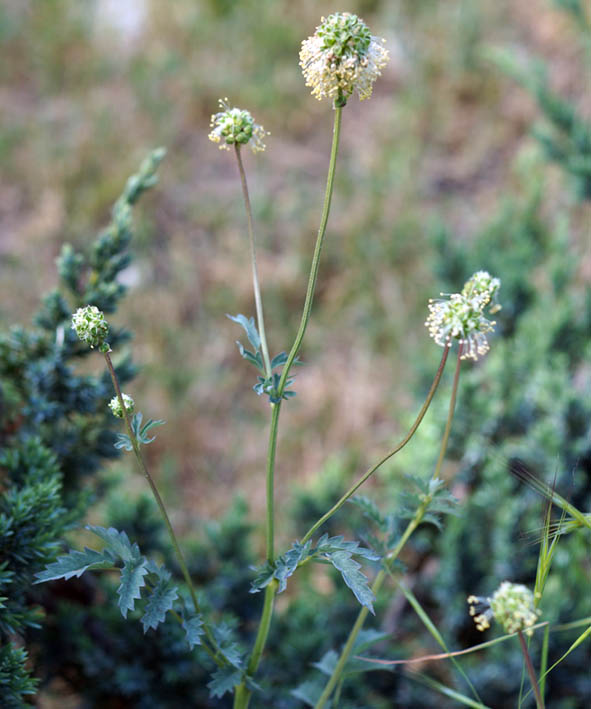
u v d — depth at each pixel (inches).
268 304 33.8
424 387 25.8
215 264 35.3
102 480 20.1
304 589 22.0
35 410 17.8
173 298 33.8
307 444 30.4
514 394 22.2
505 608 12.9
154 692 18.4
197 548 21.3
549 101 27.1
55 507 16.1
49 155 38.8
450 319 13.2
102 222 36.8
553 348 23.4
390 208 37.2
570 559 19.7
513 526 20.0
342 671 15.4
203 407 31.0
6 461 16.5
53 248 35.2
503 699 19.7
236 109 14.4
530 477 14.3
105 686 18.5
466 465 21.7
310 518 23.0
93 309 13.2
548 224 32.7
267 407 31.6
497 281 13.4
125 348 18.9
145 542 19.7
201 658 18.0
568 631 19.0
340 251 35.7
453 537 20.4
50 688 18.8
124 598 13.2
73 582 18.8
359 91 13.1
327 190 13.2
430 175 39.6
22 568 15.3
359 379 31.9
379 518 15.2
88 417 18.5
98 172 38.4
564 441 20.4
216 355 32.5
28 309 32.7
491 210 36.9
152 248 35.7
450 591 20.9
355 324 33.7
